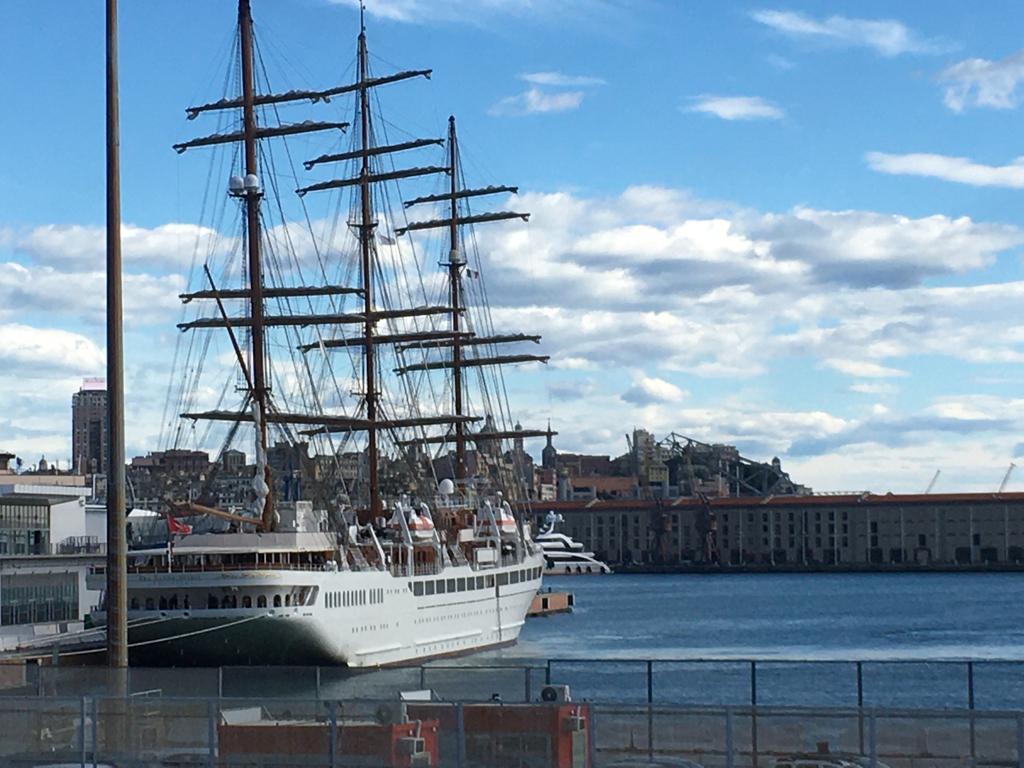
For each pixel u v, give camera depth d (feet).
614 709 147.84
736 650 617.62
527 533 609.83
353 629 428.97
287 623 401.90
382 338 577.84
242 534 417.08
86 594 456.04
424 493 575.38
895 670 454.40
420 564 489.67
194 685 204.44
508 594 555.69
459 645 510.17
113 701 160.15
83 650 385.70
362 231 580.30
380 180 580.71
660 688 361.92
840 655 586.86
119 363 166.20
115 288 165.99
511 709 151.23
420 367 623.77
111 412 165.89
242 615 398.21
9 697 157.69
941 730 149.59
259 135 479.41
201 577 400.88
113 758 151.12
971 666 189.78
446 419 583.99
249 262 477.77
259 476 443.73
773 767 148.56
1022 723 132.98
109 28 168.14
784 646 645.51
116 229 166.50
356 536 465.88
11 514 463.83
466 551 556.51
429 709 156.25
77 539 506.07
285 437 485.15
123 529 166.20
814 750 162.91
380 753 147.23
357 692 286.46
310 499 485.97
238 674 211.00
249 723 154.20
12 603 418.51
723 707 144.36
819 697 351.87
